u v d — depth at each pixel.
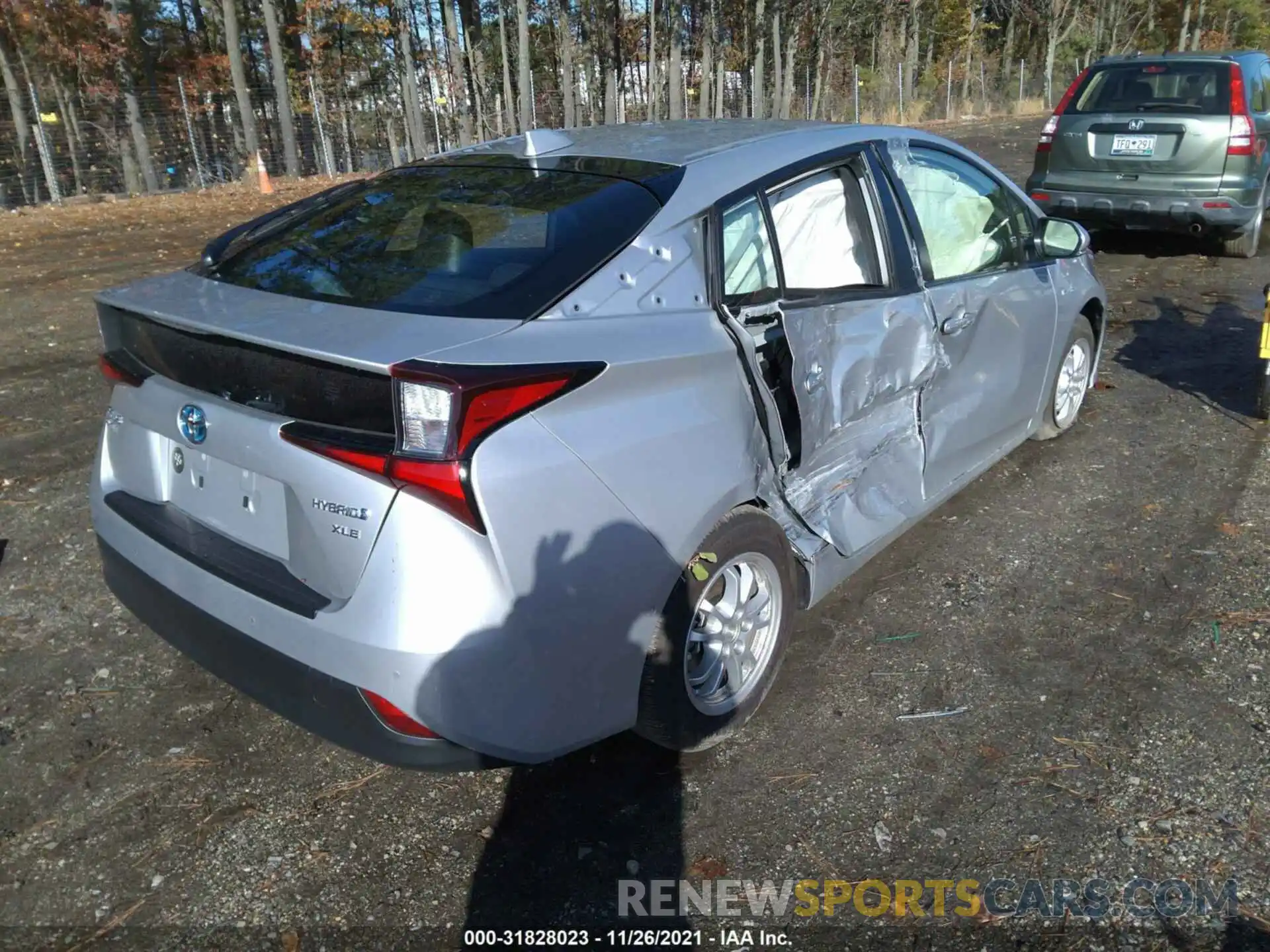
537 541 2.21
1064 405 5.01
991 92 43.59
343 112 30.66
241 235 3.16
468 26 35.56
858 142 3.41
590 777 2.84
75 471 4.98
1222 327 6.98
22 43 24.78
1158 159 8.45
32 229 14.56
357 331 2.28
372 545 2.16
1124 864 2.49
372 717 2.21
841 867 2.51
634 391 2.41
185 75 31.27
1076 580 3.82
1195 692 3.13
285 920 2.37
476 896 2.44
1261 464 4.78
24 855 2.57
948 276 3.71
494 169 3.19
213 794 2.78
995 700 3.13
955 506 4.48
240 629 2.42
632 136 3.35
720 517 2.63
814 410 2.97
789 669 3.32
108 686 3.26
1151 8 52.78
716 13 30.75
